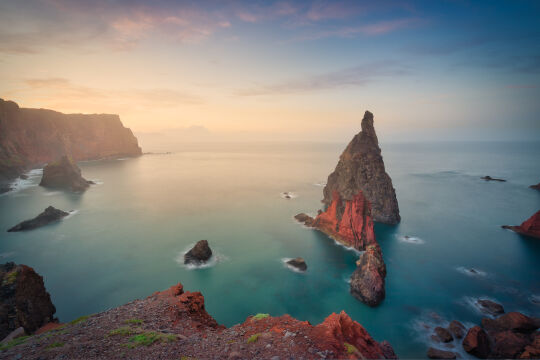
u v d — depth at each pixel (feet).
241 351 37.35
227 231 242.99
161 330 48.37
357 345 45.06
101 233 239.71
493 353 96.07
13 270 82.23
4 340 65.62
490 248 202.28
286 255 193.67
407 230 236.02
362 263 149.07
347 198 245.04
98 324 50.11
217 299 145.38
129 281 164.45
